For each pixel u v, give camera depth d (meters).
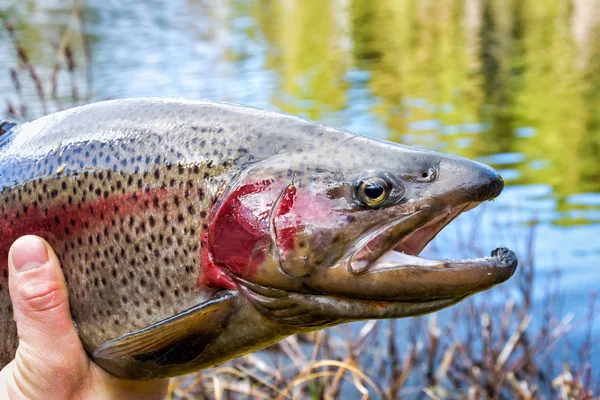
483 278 0.40
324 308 0.42
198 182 0.43
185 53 4.00
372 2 6.68
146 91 2.81
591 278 1.25
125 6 7.06
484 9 5.57
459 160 0.42
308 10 6.49
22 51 0.94
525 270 1.29
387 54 3.97
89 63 1.04
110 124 0.46
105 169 0.45
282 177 0.42
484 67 3.44
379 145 0.43
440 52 3.92
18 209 0.47
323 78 3.33
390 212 0.42
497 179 0.42
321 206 0.42
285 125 0.44
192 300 0.43
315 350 0.87
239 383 0.94
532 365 0.97
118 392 0.47
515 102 2.68
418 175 0.42
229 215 0.43
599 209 1.57
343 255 0.41
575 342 1.09
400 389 0.95
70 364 0.45
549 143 2.13
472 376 0.96
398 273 0.41
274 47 4.35
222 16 6.25
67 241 0.46
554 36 4.18
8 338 0.49
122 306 0.44
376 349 1.06
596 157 1.97
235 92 2.97
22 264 0.45
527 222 1.50
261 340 0.43
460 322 1.14
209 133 0.44
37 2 6.75
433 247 1.33
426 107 2.67
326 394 0.86
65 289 0.46
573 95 2.74
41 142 0.48
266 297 0.42
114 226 0.45
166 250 0.43
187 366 0.43
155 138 0.45
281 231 0.42
